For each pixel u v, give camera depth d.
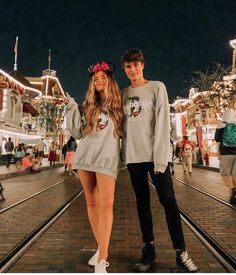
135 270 3.50
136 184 3.71
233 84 30.20
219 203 7.84
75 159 3.66
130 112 3.69
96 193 3.74
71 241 4.63
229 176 7.71
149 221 3.69
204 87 31.83
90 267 3.59
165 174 3.50
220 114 31.22
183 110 59.28
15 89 33.94
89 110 3.61
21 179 15.21
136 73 3.79
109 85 3.63
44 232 5.14
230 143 7.40
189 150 17.75
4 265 3.59
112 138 3.52
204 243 4.39
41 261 3.78
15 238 4.78
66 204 7.92
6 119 33.00
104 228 3.32
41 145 26.81
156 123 3.53
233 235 4.87
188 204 7.70
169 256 3.94
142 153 3.56
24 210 7.08
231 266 3.51
